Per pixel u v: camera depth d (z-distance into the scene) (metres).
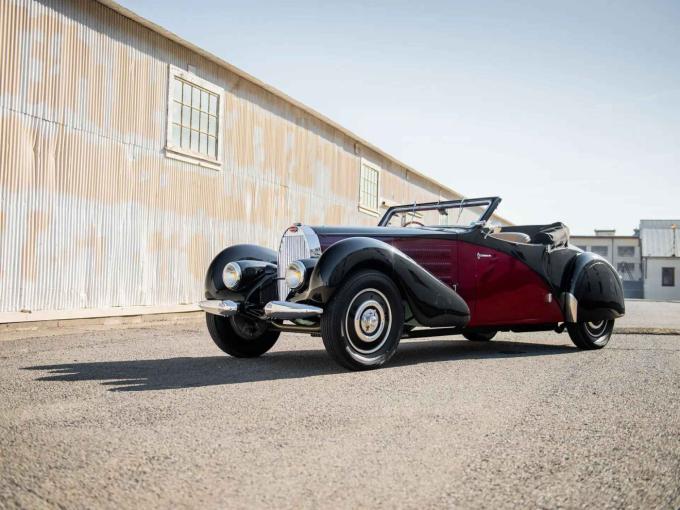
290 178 10.25
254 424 2.28
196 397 2.76
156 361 3.98
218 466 1.80
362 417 2.41
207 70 8.20
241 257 4.29
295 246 3.90
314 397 2.79
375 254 3.62
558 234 4.86
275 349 4.83
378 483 1.68
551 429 2.28
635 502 1.57
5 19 5.68
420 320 3.88
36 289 5.92
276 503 1.53
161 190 7.43
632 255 43.78
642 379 3.40
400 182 15.73
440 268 4.20
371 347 3.64
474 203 4.77
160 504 1.51
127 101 6.96
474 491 1.63
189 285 7.88
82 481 1.66
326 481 1.69
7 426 2.21
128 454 1.90
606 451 2.01
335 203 11.97
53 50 6.12
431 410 2.55
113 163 6.77
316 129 11.16
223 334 4.19
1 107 5.63
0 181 5.61
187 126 7.89
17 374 3.37
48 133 6.06
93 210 6.52
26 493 1.56
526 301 4.60
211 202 8.30
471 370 3.68
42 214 5.98
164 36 7.42
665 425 2.36
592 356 4.46
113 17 6.78
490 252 4.45
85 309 6.42
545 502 1.56
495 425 2.32
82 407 2.53
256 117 9.29
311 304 3.59
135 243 7.05
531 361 4.14
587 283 4.83
